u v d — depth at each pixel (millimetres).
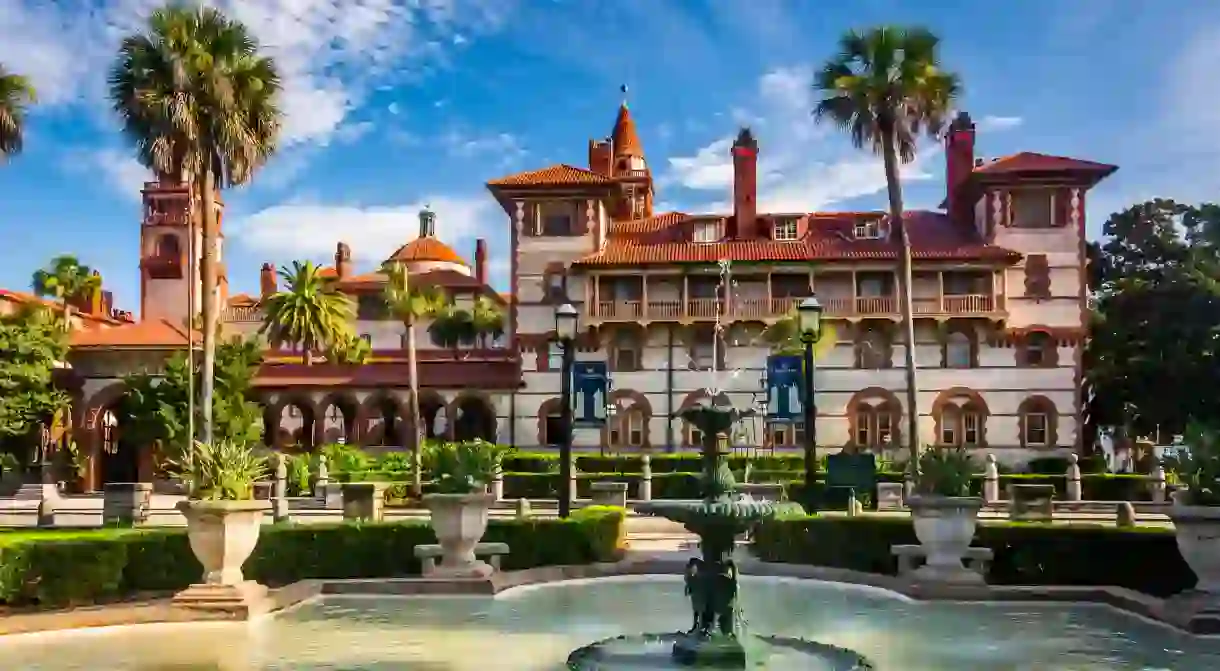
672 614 18562
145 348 61438
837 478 39031
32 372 56344
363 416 63000
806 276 60438
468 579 21000
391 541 22547
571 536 24750
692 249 61625
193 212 48344
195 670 13719
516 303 62000
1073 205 59188
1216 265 64188
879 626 17344
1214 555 16922
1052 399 58438
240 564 18938
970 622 17781
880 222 63219
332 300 68375
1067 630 16984
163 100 40625
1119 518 27922
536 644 15578
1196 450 17734
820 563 24594
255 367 61062
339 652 14961
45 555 18891
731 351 60094
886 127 44656
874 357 59281
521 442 61406
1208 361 58281
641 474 47719
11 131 38406
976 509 20719
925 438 58656
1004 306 58000
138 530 21672
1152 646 15547
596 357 61281
